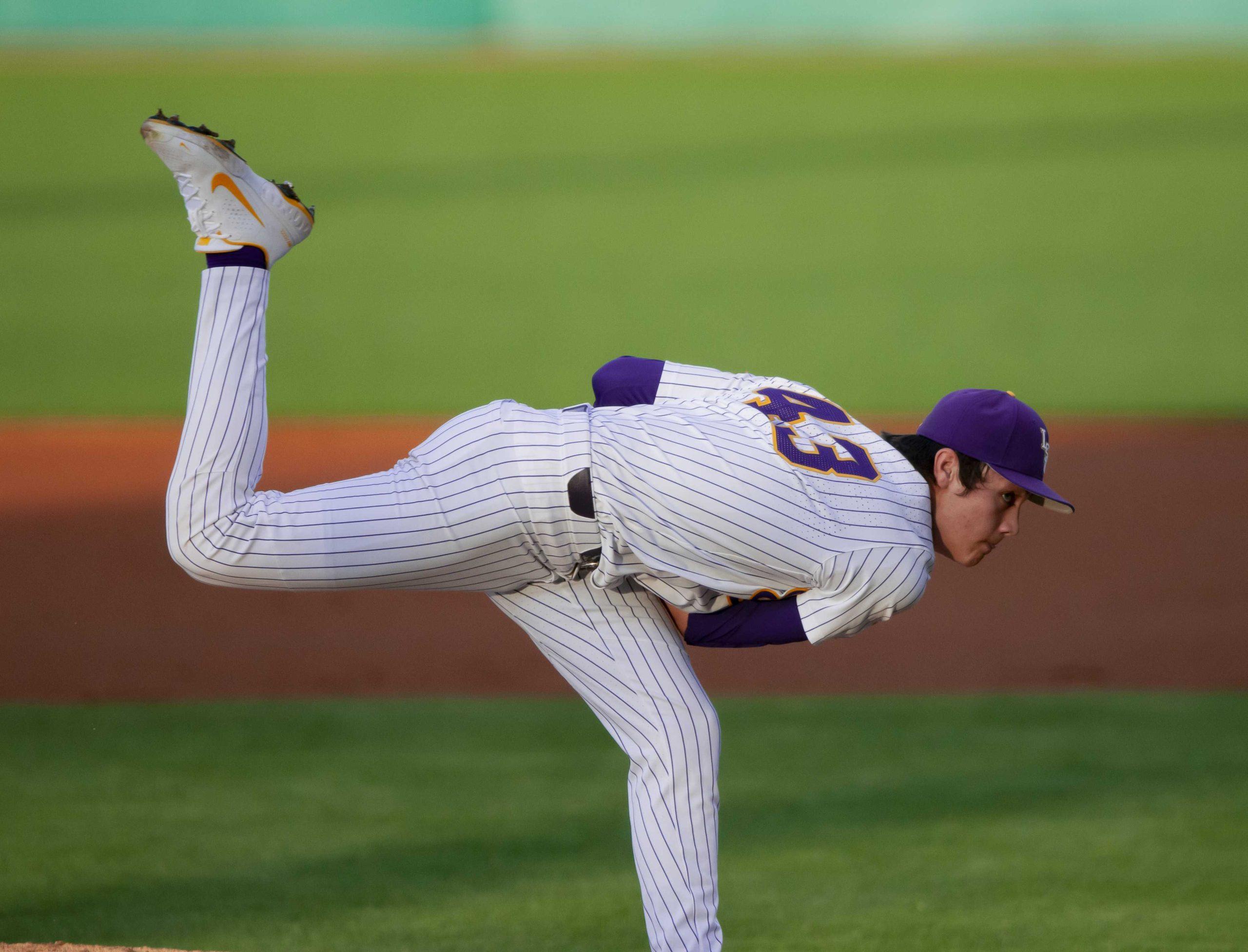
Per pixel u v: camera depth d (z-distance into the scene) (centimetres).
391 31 10850
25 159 7638
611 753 1909
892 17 10988
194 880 1482
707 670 2283
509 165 7731
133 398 4050
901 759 1873
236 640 2381
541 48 10881
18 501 3112
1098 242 6247
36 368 4388
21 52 10312
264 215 922
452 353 4638
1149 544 2877
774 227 6550
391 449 3506
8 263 5762
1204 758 1866
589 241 6319
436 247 6200
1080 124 8506
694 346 4725
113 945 1314
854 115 8838
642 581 1002
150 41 10625
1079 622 2467
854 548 927
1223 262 5881
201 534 912
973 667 2273
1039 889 1460
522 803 1723
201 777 1798
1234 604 2542
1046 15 11000
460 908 1418
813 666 2294
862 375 4362
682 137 8381
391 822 1658
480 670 2270
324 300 5388
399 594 2642
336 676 2233
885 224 6581
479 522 951
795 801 1727
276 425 3759
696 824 1027
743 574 951
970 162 7688
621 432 951
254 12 10700
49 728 1980
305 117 8669
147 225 6412
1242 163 7538
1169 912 1395
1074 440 3669
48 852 1550
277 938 1342
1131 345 4722
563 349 4694
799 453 941
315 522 934
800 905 1423
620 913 1409
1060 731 1981
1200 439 3662
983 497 999
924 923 1376
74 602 2525
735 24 11062
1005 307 5250
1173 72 9906
